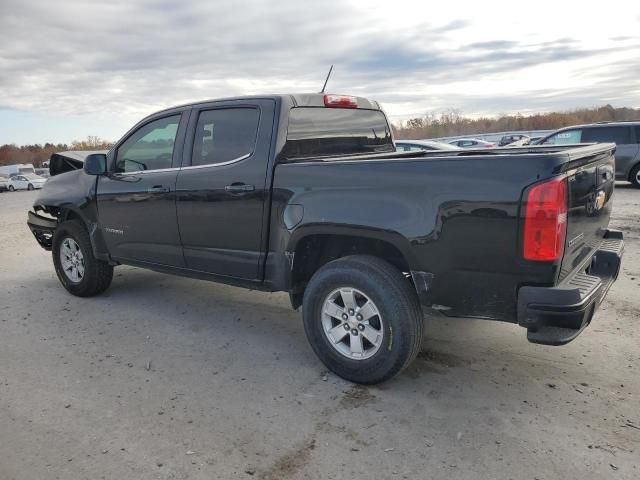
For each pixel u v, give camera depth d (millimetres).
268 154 3850
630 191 12961
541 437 2889
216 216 4172
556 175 2750
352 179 3387
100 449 2889
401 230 3168
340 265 3459
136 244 4926
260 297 5555
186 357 4074
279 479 2609
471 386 3484
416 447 2832
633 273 5863
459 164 2992
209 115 4285
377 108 4996
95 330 4703
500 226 2867
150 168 4754
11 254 8352
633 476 2553
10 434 3059
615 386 3416
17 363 4031
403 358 3301
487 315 3049
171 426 3094
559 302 2764
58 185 5715
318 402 3334
